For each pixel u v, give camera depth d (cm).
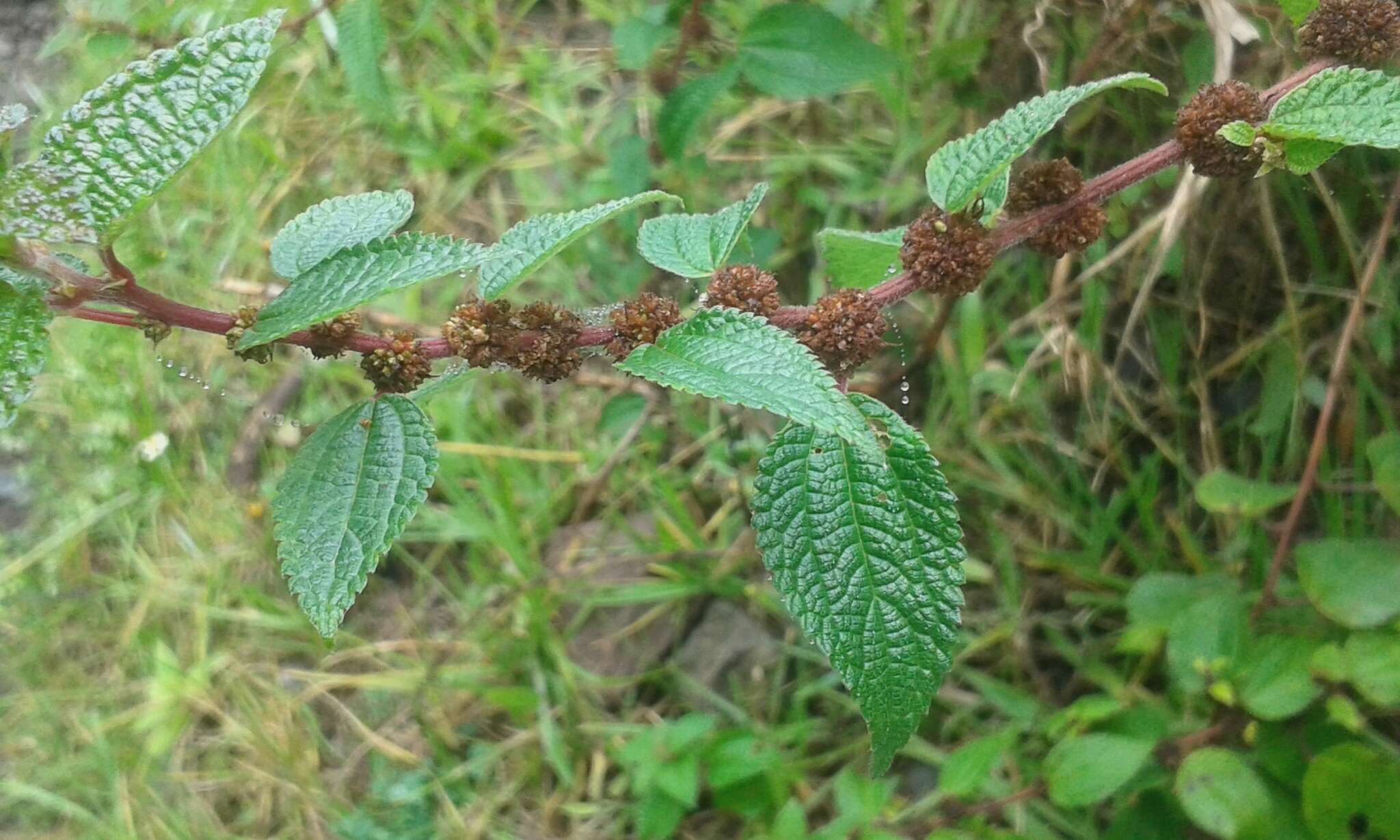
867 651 31
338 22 52
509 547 57
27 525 62
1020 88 58
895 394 59
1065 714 46
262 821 55
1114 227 53
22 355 27
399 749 55
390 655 58
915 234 32
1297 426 51
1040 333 57
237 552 60
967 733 52
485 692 54
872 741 31
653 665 56
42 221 27
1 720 57
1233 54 48
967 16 58
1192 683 44
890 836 44
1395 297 50
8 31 75
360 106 64
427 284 65
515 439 62
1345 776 40
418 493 29
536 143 69
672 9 54
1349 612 43
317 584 28
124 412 63
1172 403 54
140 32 57
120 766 56
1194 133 33
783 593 31
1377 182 49
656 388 61
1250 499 48
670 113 52
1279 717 42
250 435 63
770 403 27
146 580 60
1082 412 55
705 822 51
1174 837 44
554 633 56
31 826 55
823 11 51
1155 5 51
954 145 33
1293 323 51
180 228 67
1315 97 31
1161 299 54
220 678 58
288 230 33
